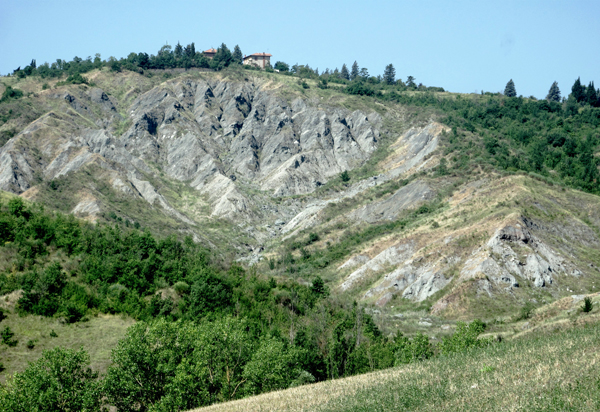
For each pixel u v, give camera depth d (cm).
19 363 5125
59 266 6556
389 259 10862
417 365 3800
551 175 13350
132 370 4197
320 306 7156
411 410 2455
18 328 5581
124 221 12975
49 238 7194
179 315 6562
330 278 11181
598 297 6316
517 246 9450
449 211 11975
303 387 3975
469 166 13925
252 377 4547
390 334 7481
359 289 10394
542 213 10638
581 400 2080
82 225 8294
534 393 2286
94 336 5806
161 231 13425
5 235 6944
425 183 13712
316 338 6219
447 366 3325
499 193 11656
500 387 2502
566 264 9256
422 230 11438
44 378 3959
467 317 8225
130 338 4338
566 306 6544
